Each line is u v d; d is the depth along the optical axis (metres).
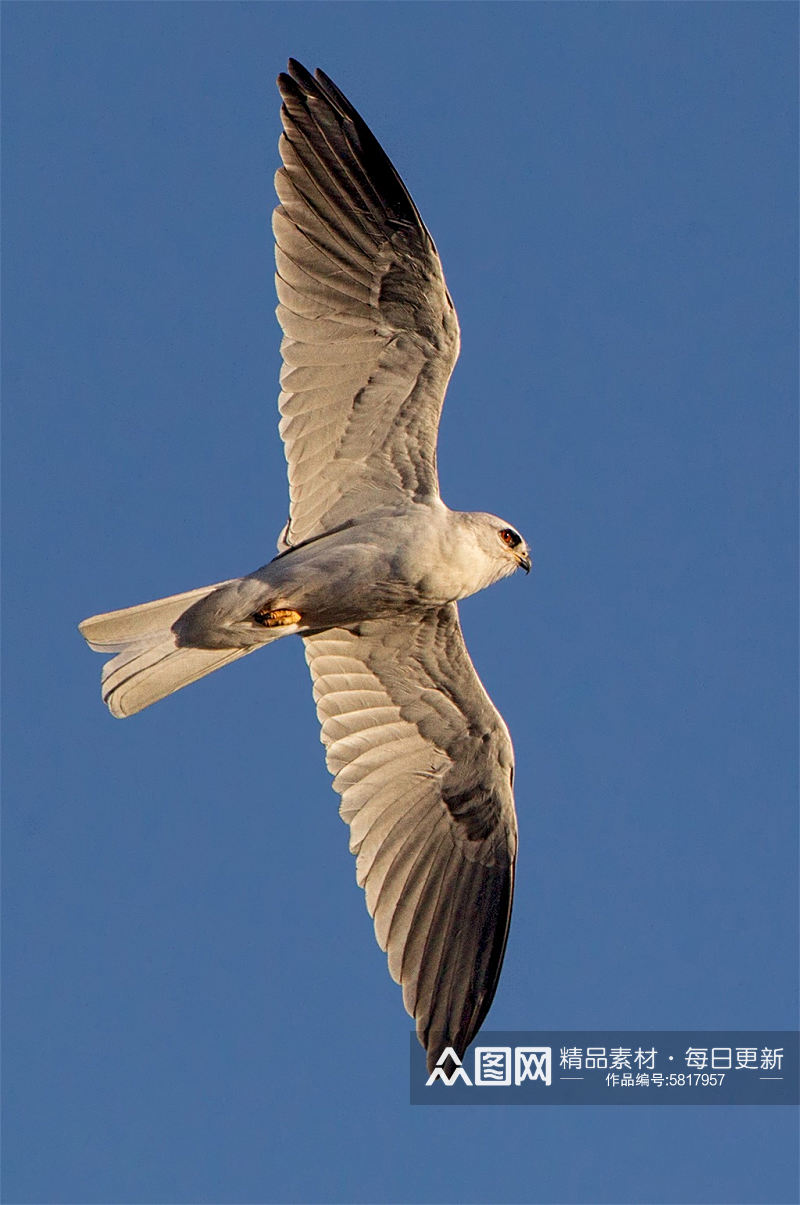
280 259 13.77
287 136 13.62
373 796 15.35
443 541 13.91
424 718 15.33
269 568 13.73
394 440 13.95
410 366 13.78
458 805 15.50
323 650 15.30
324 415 13.92
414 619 14.73
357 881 15.16
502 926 15.33
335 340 13.80
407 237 13.42
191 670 13.71
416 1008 14.93
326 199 13.62
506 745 15.27
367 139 13.35
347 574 13.68
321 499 14.11
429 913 15.30
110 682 13.40
